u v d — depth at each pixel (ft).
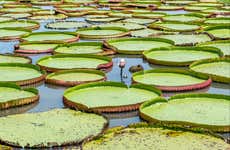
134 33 55.83
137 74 36.17
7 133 25.30
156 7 81.51
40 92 33.94
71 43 48.21
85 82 34.58
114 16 71.41
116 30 57.88
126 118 28.71
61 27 61.16
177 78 35.73
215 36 53.72
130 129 25.41
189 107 29.14
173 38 52.24
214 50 44.62
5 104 30.30
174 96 30.42
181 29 58.13
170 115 27.76
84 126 26.14
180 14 71.31
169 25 61.87
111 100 30.53
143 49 46.42
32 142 24.18
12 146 24.02
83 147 23.24
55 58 42.14
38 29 61.00
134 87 33.01
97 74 36.88
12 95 32.14
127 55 45.32
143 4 86.12
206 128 26.04
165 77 35.94
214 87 34.94
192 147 23.22
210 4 85.92
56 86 35.06
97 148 23.12
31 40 51.96
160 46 47.96
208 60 40.14
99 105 29.55
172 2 89.86
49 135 25.00
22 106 30.91
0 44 51.52
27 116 27.84
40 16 72.43
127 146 23.30
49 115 27.94
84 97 31.24
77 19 69.92
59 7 83.20
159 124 25.55
